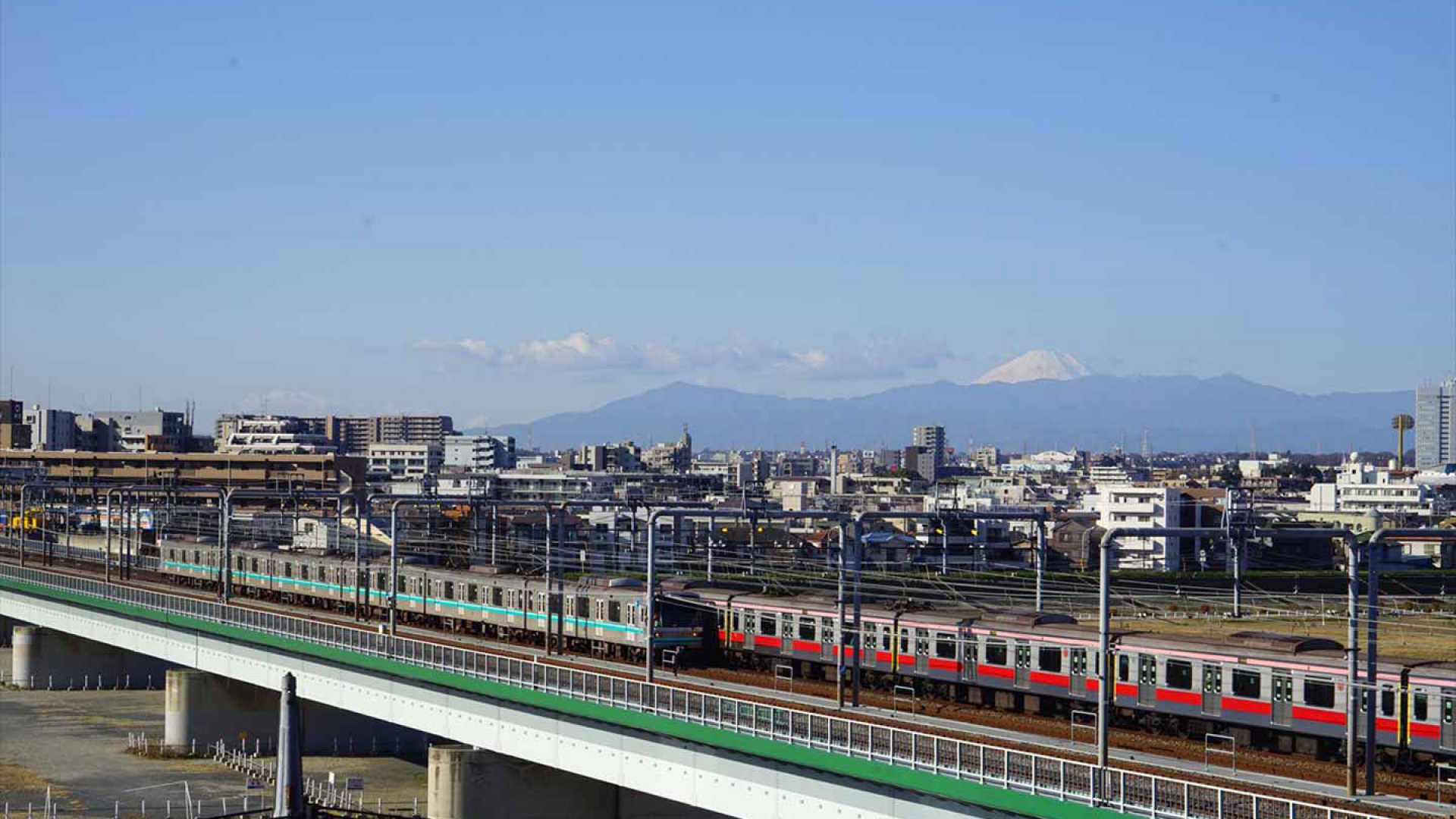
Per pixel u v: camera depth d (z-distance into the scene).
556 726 64.44
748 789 54.50
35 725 102.12
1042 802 43.62
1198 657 58.09
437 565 108.56
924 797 47.56
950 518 68.50
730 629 80.25
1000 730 60.84
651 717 58.16
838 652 67.25
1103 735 45.97
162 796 80.00
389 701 76.19
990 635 66.31
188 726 92.25
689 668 79.38
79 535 176.38
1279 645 55.91
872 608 72.88
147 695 116.19
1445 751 50.78
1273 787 47.28
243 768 87.19
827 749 50.38
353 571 105.88
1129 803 41.72
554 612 87.38
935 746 46.69
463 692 70.25
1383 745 52.56
